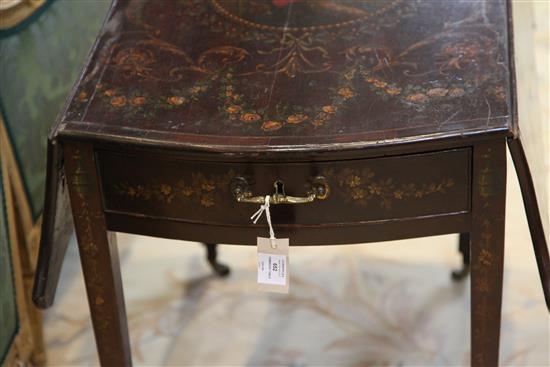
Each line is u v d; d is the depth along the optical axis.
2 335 1.35
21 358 1.45
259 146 0.99
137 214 1.10
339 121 1.02
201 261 1.77
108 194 1.09
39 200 1.55
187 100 1.08
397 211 1.06
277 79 1.11
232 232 1.09
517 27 2.14
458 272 1.65
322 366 1.50
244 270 1.74
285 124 1.03
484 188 1.04
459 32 1.17
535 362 1.47
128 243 1.82
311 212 1.06
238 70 1.14
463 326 1.56
